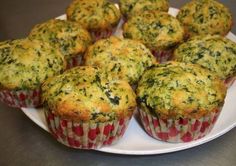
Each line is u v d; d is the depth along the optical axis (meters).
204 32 0.34
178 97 0.24
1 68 0.26
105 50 0.29
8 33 0.40
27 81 0.26
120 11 0.39
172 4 0.44
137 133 0.26
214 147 0.26
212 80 0.25
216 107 0.24
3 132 0.27
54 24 0.32
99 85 0.24
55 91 0.24
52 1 0.45
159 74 0.25
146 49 0.30
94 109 0.23
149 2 0.38
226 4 0.43
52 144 0.26
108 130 0.23
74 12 0.36
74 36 0.32
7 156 0.25
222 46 0.29
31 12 0.43
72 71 0.25
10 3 0.45
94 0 0.37
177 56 0.30
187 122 0.24
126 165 0.25
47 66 0.27
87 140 0.24
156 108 0.24
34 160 0.25
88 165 0.25
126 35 0.34
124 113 0.23
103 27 0.36
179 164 0.25
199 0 0.36
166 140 0.25
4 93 0.27
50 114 0.23
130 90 0.25
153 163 0.25
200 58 0.29
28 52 0.27
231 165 0.25
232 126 0.26
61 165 0.25
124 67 0.28
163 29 0.33
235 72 0.29
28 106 0.28
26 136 0.27
